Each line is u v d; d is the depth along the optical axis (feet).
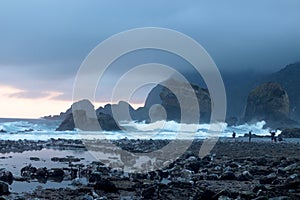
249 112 569.64
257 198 51.47
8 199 54.70
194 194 61.21
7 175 73.72
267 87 558.97
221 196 53.88
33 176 79.51
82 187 66.23
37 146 171.53
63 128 281.54
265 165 99.81
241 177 76.23
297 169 81.20
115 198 58.34
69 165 99.60
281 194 54.85
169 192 62.95
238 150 155.33
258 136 341.21
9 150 150.71
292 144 205.16
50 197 57.82
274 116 544.62
